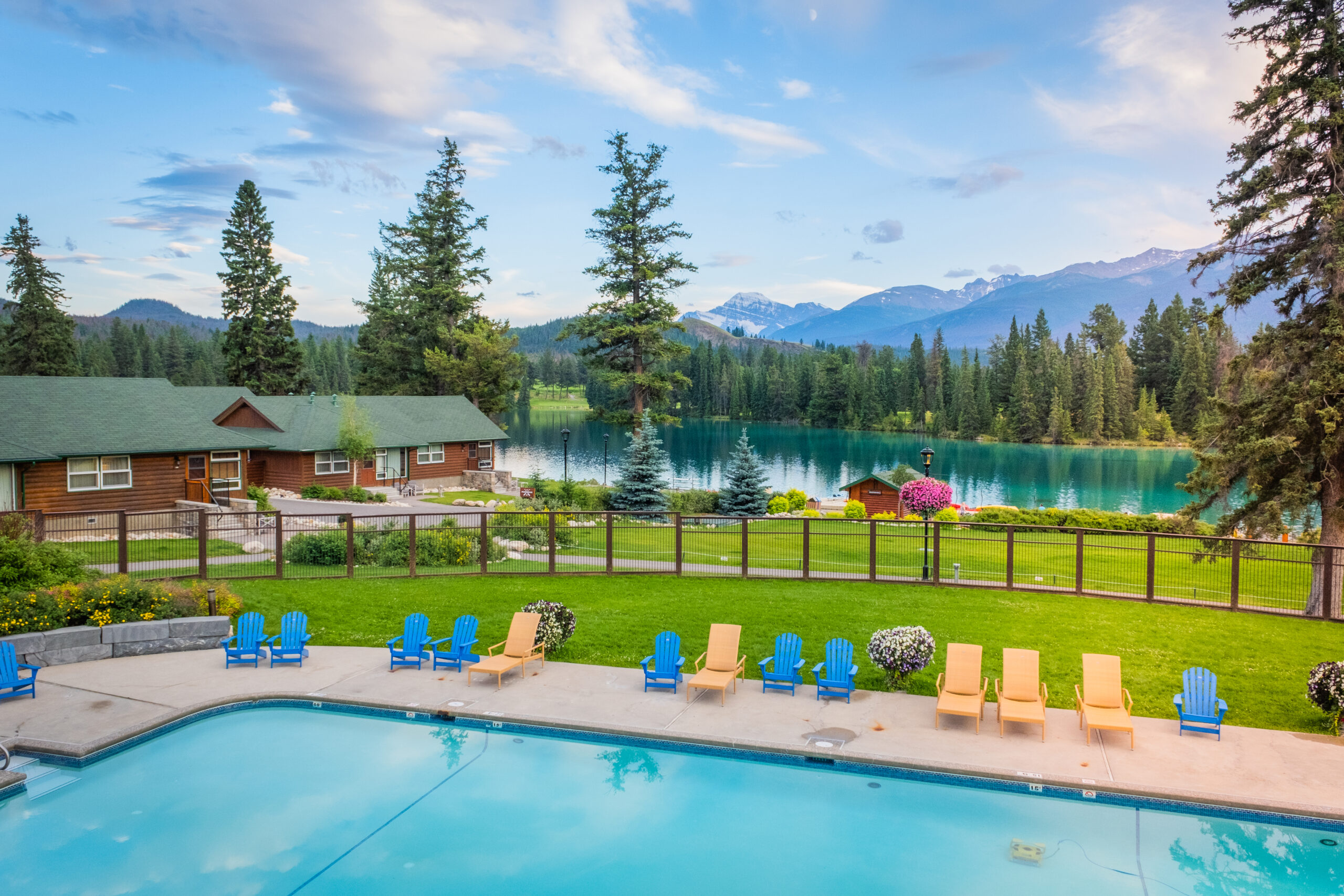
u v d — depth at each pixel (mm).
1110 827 9242
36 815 9469
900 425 139875
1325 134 19219
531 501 39688
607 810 9711
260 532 21609
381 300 76500
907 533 23562
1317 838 8953
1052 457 98312
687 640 15711
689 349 57688
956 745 11117
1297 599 18438
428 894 7863
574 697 13016
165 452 32219
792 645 13477
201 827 9227
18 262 60594
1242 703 12641
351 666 14555
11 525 17797
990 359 157000
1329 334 18656
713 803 9906
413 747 11609
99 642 14836
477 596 18641
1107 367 116500
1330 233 18672
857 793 10164
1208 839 8969
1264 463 20062
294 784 10391
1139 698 12930
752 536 22578
